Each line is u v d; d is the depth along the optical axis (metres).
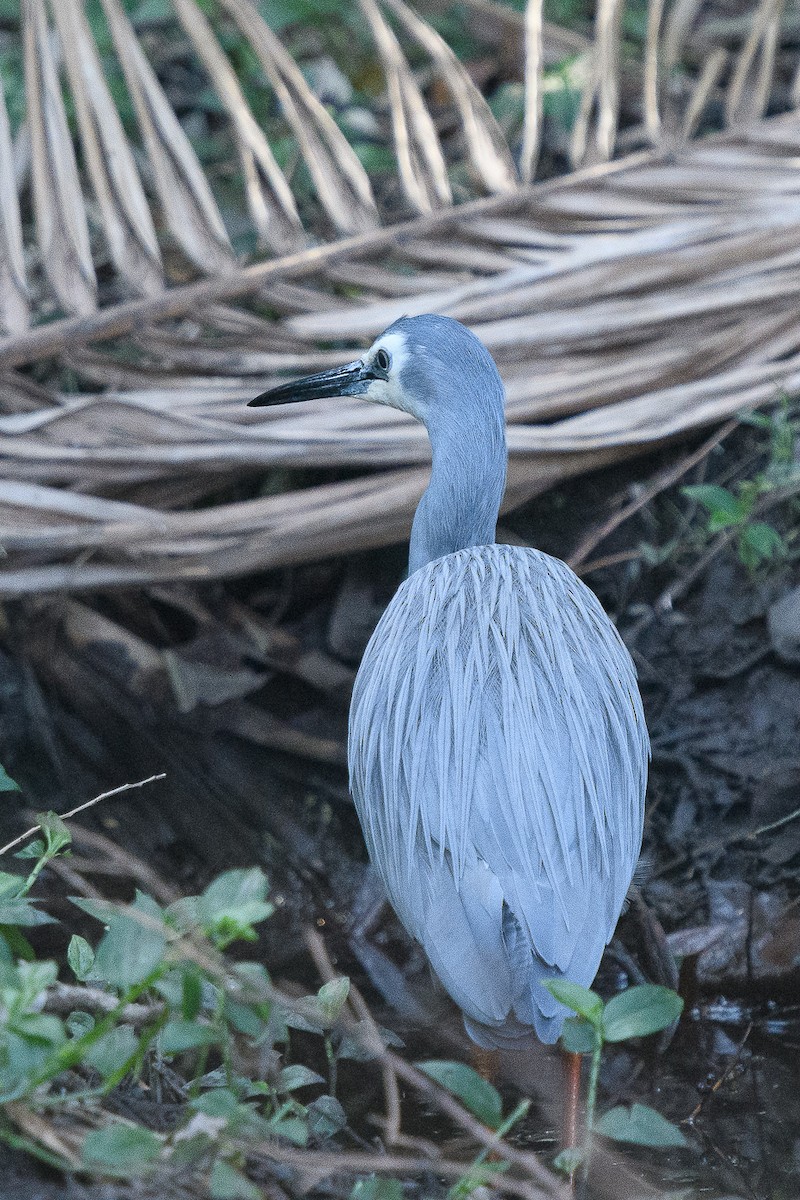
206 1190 5.03
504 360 10.56
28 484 9.61
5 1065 4.93
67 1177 5.05
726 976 8.32
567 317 10.56
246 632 10.45
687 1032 8.09
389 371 8.74
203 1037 4.81
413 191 11.30
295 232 10.98
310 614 10.70
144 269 10.44
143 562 9.90
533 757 6.62
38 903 8.85
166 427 9.83
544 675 6.98
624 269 10.74
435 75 14.55
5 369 10.12
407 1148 6.70
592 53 12.32
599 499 10.84
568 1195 5.85
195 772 10.00
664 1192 6.56
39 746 9.95
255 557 9.96
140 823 9.67
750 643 10.02
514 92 14.08
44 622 10.20
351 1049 6.69
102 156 10.60
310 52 14.70
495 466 8.44
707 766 9.59
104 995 5.64
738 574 10.27
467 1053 7.79
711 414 10.37
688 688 9.98
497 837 6.43
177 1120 5.68
